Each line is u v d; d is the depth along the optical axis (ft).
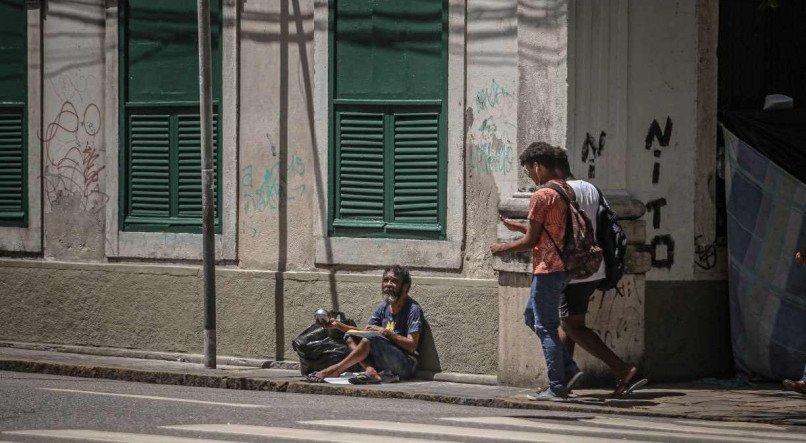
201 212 53.88
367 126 49.88
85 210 56.44
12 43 58.29
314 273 50.83
